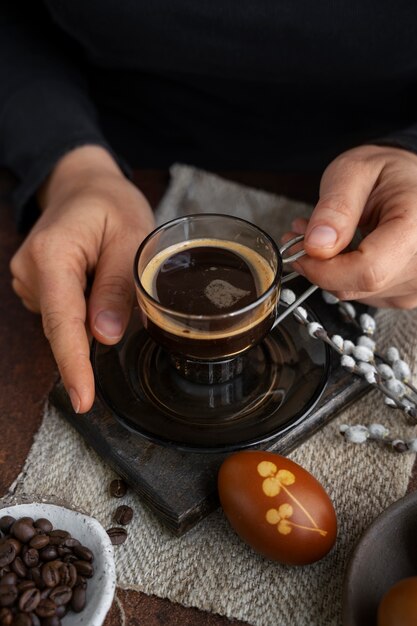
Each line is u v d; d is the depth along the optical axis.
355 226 0.42
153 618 0.38
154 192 0.60
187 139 0.68
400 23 0.54
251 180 0.62
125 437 0.43
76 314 0.45
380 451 0.44
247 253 0.42
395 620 0.33
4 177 0.62
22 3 0.65
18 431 0.45
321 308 0.49
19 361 0.49
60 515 0.39
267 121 0.65
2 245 0.57
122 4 0.55
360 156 0.47
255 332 0.40
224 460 0.41
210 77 0.62
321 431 0.45
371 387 0.46
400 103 0.63
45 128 0.57
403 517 0.37
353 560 0.35
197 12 0.55
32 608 0.36
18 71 0.61
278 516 0.37
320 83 0.60
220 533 0.41
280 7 0.54
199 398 0.43
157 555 0.40
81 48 0.66
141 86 0.65
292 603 0.38
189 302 0.40
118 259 0.48
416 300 0.47
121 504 0.42
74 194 0.52
